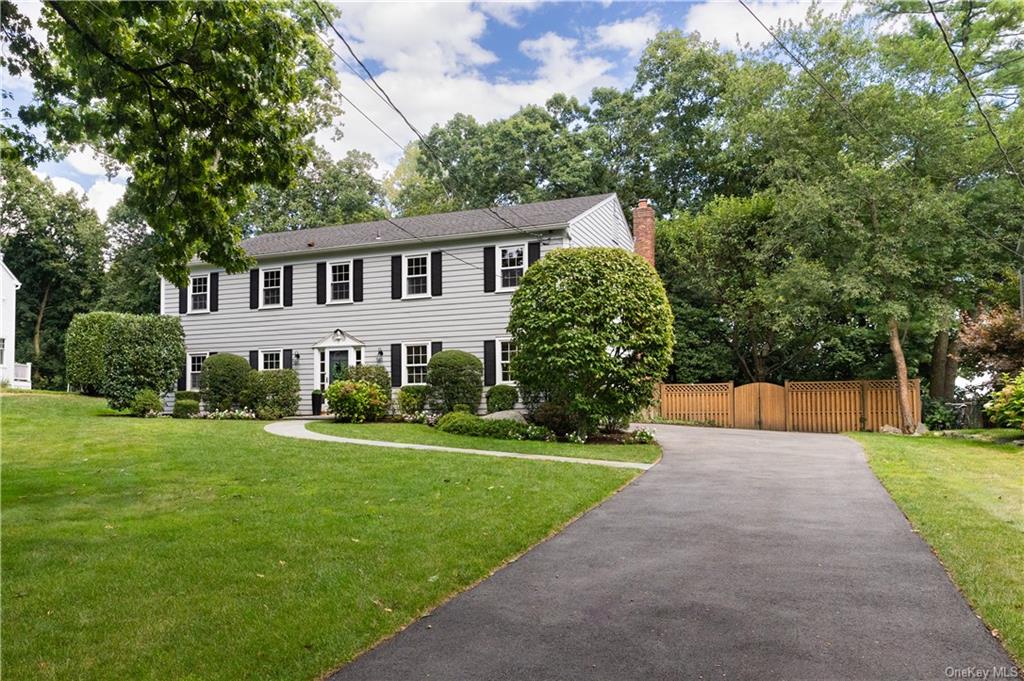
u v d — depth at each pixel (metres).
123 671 3.62
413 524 6.87
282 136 8.51
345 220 39.06
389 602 4.71
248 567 5.42
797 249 21.20
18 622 4.28
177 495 8.18
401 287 22.00
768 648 3.95
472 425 15.84
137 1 6.99
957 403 24.38
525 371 15.37
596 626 4.34
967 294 20.69
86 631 4.14
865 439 16.56
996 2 21.08
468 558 5.77
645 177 34.91
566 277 14.91
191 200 8.65
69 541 6.11
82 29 7.10
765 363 27.42
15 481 8.91
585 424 15.29
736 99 29.88
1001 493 8.47
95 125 7.99
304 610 4.52
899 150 20.44
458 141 38.34
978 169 19.94
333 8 15.57
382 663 3.81
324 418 21.02
